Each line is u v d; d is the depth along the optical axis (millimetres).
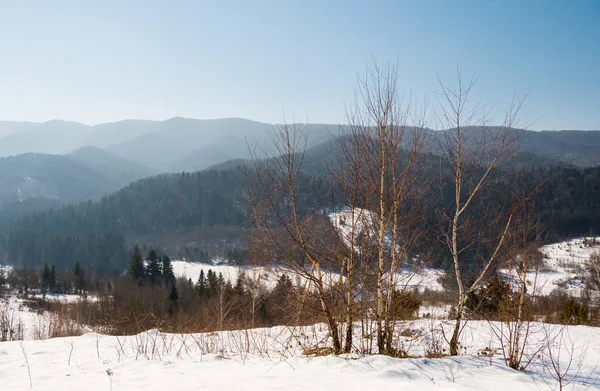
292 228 6961
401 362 6258
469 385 5363
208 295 25797
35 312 30000
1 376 6316
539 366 6914
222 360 7172
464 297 7922
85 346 8914
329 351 7371
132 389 5484
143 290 42906
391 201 7551
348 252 7230
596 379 6121
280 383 5469
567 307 16250
